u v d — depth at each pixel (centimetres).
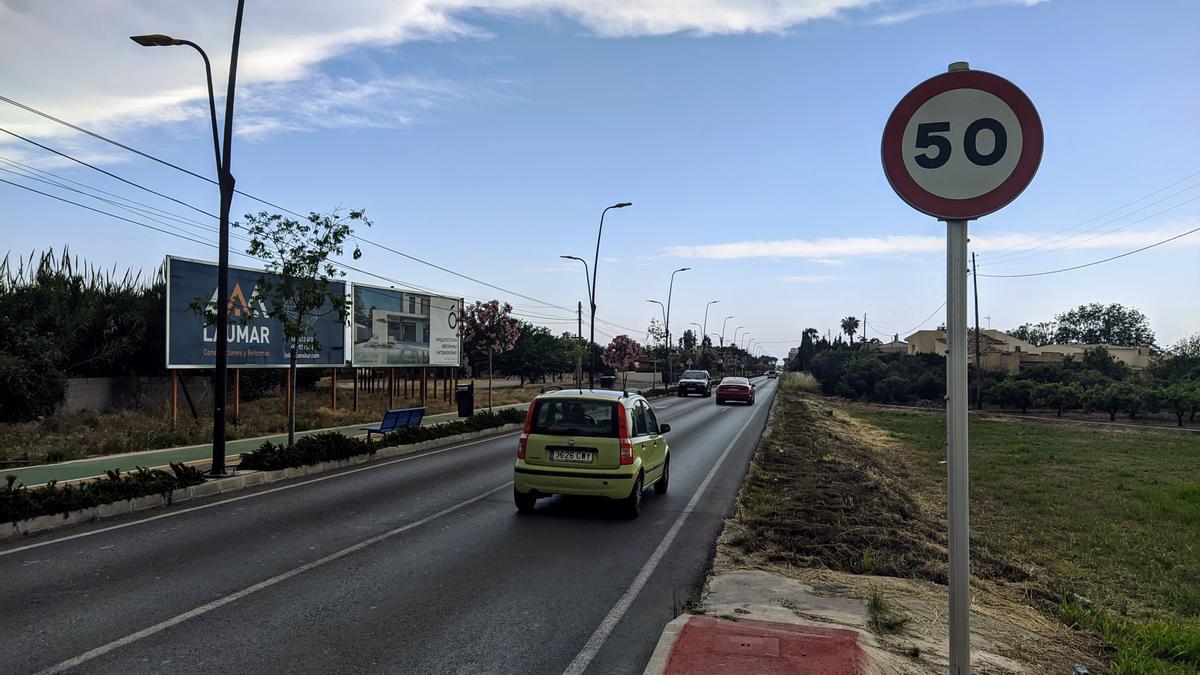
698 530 906
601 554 775
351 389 3984
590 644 511
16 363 1861
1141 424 3847
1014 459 2108
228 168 1305
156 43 1249
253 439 1894
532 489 979
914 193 346
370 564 720
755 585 635
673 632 496
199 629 529
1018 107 339
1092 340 12088
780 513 963
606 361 6144
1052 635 574
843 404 5681
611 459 965
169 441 1725
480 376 7631
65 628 528
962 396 335
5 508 839
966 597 329
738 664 428
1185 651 547
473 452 1778
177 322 1992
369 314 2897
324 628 536
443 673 457
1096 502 1397
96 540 819
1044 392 4641
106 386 2370
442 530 884
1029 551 983
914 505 1227
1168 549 1018
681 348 10412
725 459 1675
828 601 589
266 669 459
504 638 521
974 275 5288
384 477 1336
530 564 729
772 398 5091
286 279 1516
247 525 905
